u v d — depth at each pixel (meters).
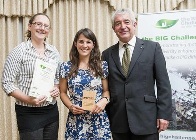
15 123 3.70
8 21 3.69
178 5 3.62
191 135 2.88
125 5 3.68
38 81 2.06
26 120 2.12
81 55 2.27
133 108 2.22
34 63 2.10
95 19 3.75
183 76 2.90
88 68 2.27
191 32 2.87
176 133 2.93
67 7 3.73
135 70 2.23
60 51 3.73
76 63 2.26
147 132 2.20
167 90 2.21
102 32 3.75
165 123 2.18
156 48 2.29
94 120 2.22
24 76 2.10
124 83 2.25
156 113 2.25
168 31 2.94
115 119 2.29
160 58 2.27
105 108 2.39
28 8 3.65
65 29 3.74
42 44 2.23
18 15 3.68
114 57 2.33
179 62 2.92
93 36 2.26
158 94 2.24
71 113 2.26
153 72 2.29
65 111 3.72
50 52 2.26
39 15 2.17
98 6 3.71
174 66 2.93
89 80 2.22
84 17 3.73
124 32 2.26
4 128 3.68
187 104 2.89
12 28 3.73
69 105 2.21
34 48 2.16
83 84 2.21
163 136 2.97
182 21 2.90
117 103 2.27
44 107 2.16
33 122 2.11
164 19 2.94
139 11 3.64
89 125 2.22
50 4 3.72
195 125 2.87
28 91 2.10
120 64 2.29
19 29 3.75
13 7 3.66
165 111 2.19
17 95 2.05
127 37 2.27
